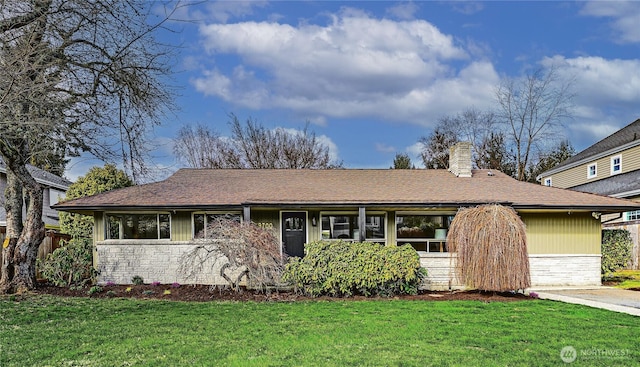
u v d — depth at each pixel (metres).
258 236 11.45
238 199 13.37
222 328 7.60
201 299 10.88
